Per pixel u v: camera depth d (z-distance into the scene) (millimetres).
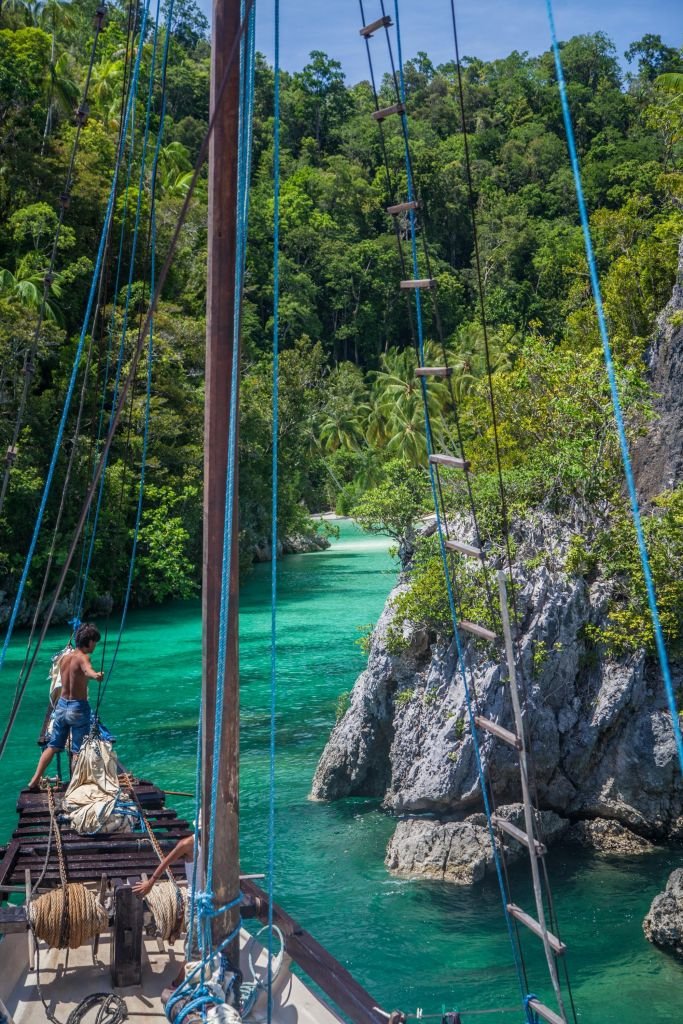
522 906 16406
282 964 7160
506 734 5531
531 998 5660
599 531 21094
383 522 24875
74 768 10312
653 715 19375
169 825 9633
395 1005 13258
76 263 54156
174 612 47531
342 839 19094
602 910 16281
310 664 33938
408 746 20297
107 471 45812
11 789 21562
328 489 95188
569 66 172000
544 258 121000
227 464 6441
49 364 52469
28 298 48594
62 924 7078
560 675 19641
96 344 49062
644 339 30719
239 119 6496
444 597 20031
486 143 152750
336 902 16531
